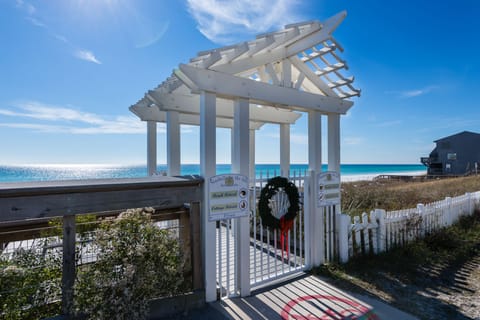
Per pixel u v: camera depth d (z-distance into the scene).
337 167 4.08
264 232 5.15
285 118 5.57
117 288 1.92
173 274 2.27
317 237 3.75
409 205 7.59
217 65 2.84
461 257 4.23
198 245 2.76
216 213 2.78
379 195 8.55
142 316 2.05
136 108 4.91
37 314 2.09
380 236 4.30
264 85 3.19
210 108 2.79
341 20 3.00
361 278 3.42
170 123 4.20
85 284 1.92
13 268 1.85
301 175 3.77
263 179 3.39
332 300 2.84
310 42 3.27
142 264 2.07
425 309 2.67
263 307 2.69
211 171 2.77
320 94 3.97
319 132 3.85
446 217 5.71
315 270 3.60
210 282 2.77
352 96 4.02
